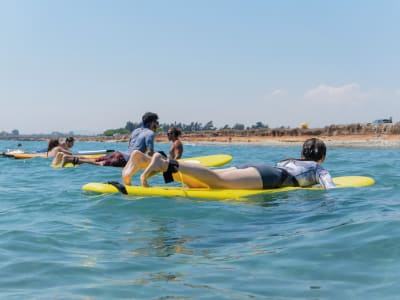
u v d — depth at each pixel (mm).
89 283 3242
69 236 4555
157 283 3225
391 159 17125
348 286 3088
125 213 5555
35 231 4762
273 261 3654
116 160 11508
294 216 5258
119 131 159250
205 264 3639
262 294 2996
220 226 4906
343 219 4934
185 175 6570
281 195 6469
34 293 3064
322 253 3789
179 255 3898
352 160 16406
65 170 12023
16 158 17031
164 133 78000
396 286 3047
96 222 5176
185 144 57625
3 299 2967
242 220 5148
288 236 4379
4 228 4953
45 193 7637
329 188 6918
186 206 5832
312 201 6082
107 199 6258
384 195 6461
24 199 7086
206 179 6566
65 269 3547
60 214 5668
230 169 6785
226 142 58969
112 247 4172
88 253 3984
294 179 6992
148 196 6367
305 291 3025
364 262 3535
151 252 4004
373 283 3119
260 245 4125
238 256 3820
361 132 50438
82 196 6820
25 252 4020
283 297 2938
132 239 4441
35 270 3533
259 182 6734
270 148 37562
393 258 3576
